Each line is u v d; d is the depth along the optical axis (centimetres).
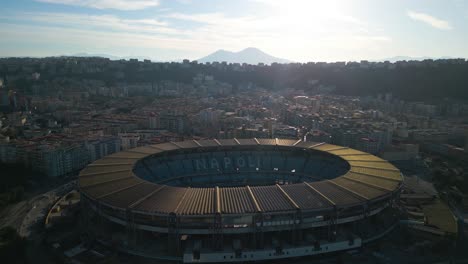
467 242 18712
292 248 16212
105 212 18075
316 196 17888
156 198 17775
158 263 15950
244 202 17062
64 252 17162
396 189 19450
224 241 16912
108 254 16775
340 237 17400
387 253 17075
